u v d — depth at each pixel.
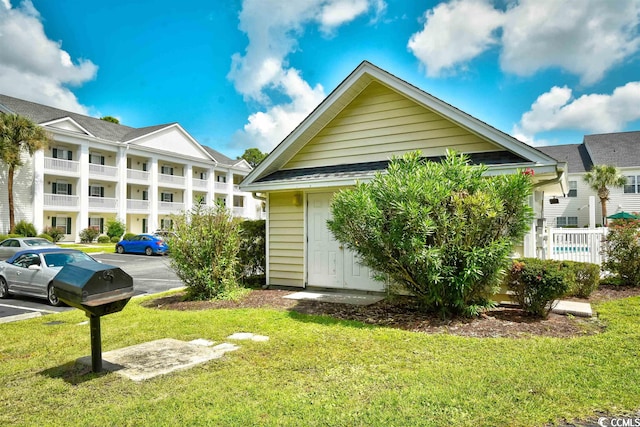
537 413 2.90
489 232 5.79
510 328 5.43
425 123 8.16
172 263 8.73
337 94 8.62
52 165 26.08
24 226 23.59
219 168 40.31
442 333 5.28
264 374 3.89
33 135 23.78
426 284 5.94
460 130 7.79
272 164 9.78
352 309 6.96
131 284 4.28
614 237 9.23
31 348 5.22
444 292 5.90
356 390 3.41
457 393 3.26
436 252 5.41
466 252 5.51
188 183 35.91
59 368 4.29
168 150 34.41
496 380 3.52
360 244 6.23
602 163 29.44
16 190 24.77
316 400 3.22
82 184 27.62
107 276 4.06
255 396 3.35
